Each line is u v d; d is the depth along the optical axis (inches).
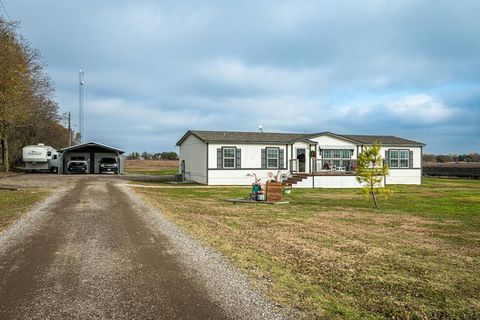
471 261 315.9
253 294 224.1
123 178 1400.1
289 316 195.2
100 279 245.1
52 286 230.8
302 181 1168.2
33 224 427.8
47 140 2223.2
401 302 222.1
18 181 1119.0
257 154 1245.7
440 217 567.5
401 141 1432.1
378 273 276.4
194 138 1322.6
